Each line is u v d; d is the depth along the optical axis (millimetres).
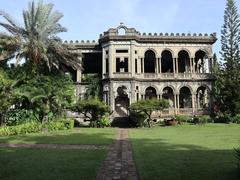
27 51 40188
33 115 40812
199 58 59250
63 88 43750
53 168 14289
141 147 21172
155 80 54094
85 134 32188
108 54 53281
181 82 54625
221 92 52312
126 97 54406
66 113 48750
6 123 39188
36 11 41531
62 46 43031
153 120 50438
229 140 24984
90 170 13836
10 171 13734
